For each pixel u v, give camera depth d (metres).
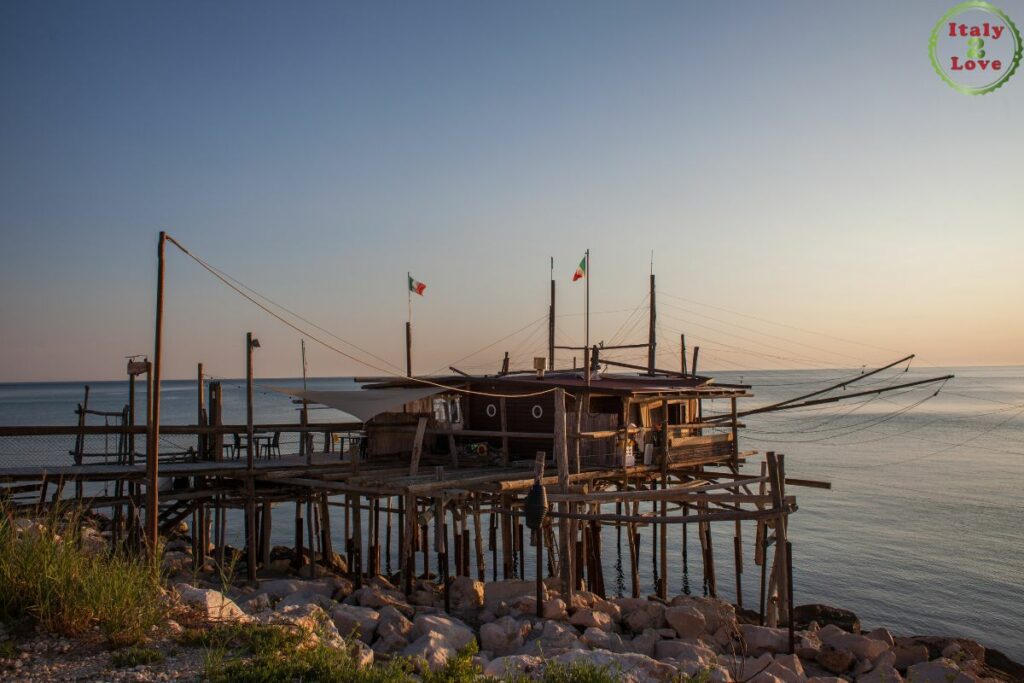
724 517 18.47
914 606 30.20
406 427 29.05
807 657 18.16
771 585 20.38
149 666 9.98
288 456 30.39
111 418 104.19
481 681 11.02
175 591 12.80
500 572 33.72
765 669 15.80
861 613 29.44
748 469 64.25
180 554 27.16
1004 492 55.34
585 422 26.34
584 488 21.41
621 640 17.39
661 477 27.50
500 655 16.66
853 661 17.83
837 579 33.75
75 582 11.15
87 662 9.97
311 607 14.11
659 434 28.06
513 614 19.16
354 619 16.70
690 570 35.91
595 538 26.73
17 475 21.81
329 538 30.59
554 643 16.33
